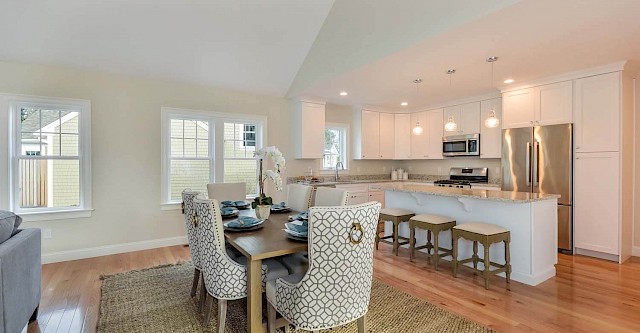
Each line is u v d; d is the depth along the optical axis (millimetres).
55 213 3648
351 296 1737
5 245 1888
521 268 3027
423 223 3521
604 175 3691
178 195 4531
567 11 2340
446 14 2682
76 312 2461
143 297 2711
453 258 3209
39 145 3648
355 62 3711
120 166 4051
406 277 3197
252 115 5082
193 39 3797
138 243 4184
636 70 3793
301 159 5652
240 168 5039
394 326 2236
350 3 3744
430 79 4211
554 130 4059
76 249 3793
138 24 3451
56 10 3092
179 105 4457
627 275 3219
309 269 1663
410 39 3014
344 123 6277
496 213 3225
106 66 3852
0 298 1687
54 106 3672
